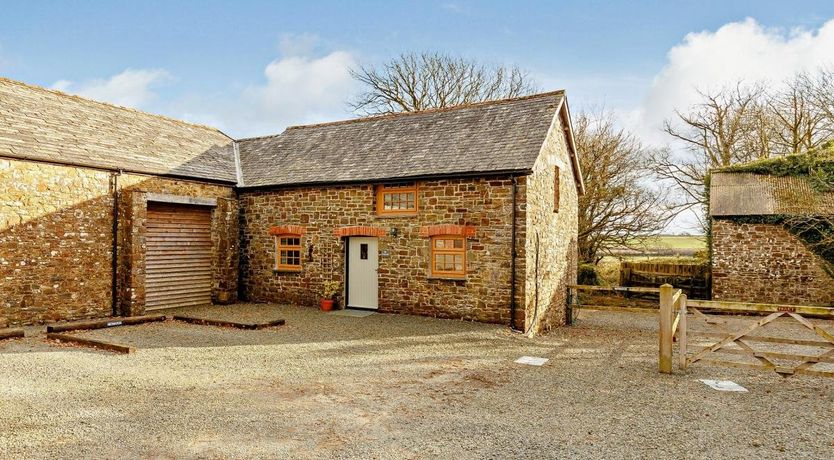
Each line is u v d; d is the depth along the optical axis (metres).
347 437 5.26
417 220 13.12
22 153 10.95
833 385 7.25
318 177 14.61
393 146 14.76
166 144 15.49
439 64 28.17
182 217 14.70
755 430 5.47
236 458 4.74
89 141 13.07
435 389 7.04
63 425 5.45
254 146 18.05
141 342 9.74
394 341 10.20
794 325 14.80
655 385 7.27
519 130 13.30
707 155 25.64
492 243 12.13
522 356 9.22
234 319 12.50
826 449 4.96
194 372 7.71
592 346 10.57
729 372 8.04
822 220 15.16
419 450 4.95
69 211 11.91
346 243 14.41
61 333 10.27
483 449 4.98
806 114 23.12
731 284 17.06
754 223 16.73
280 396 6.61
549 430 5.48
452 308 12.62
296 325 11.81
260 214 15.71
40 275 11.38
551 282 14.16
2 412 5.79
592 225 23.78
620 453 4.89
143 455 4.77
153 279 13.91
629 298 21.30
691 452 4.91
